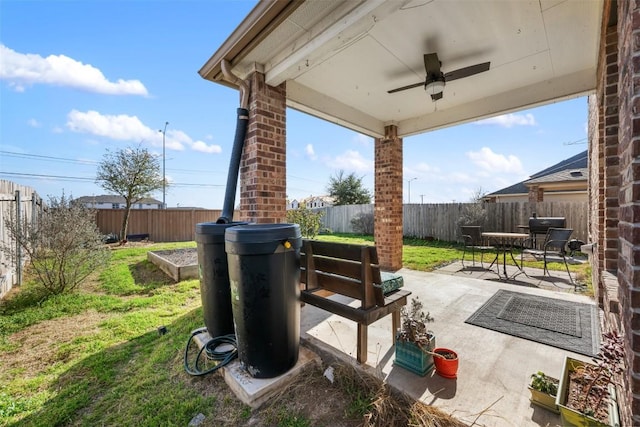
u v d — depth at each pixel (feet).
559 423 5.07
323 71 11.10
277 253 6.20
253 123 10.11
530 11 7.70
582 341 8.08
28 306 12.68
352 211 44.73
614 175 8.05
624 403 4.19
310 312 10.53
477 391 5.97
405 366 6.70
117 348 8.76
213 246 7.91
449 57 10.06
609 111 7.92
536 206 27.84
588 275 16.10
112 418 5.83
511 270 17.87
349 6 7.21
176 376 7.11
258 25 8.10
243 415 5.73
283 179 10.78
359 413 5.54
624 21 3.97
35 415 6.04
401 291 8.23
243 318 6.26
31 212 22.13
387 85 12.42
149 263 21.45
